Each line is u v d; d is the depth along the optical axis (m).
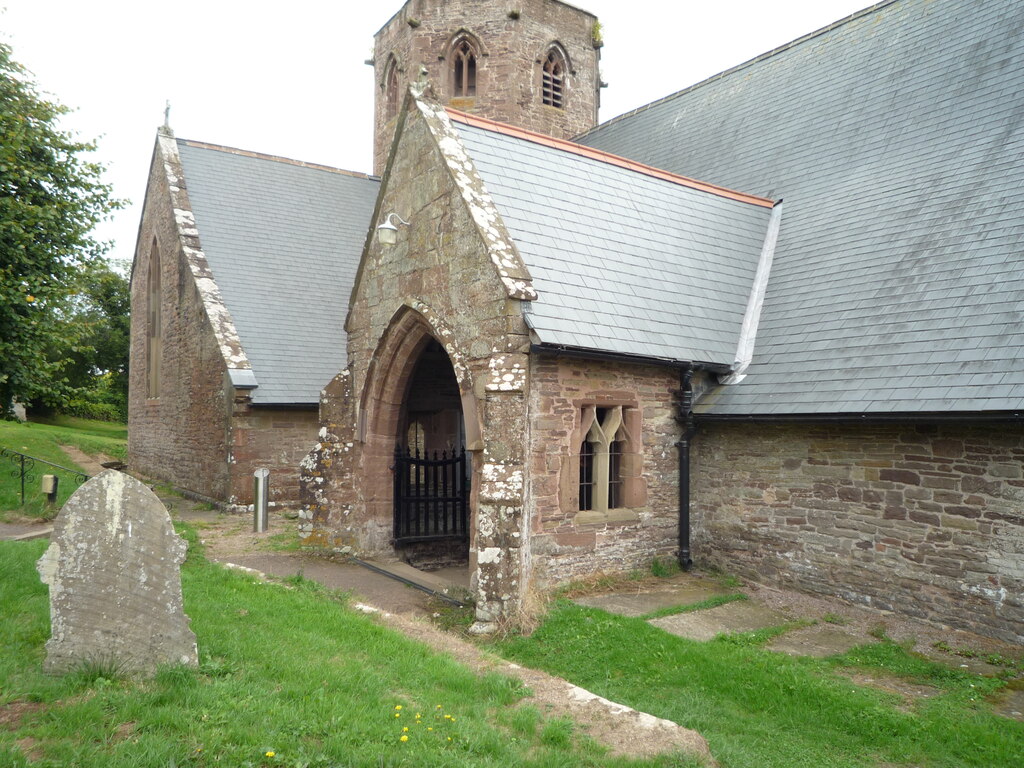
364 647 6.86
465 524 13.34
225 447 17.66
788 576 10.19
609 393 10.27
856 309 10.48
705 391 11.25
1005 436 8.07
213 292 18.94
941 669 7.39
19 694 4.85
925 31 14.08
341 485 12.68
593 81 24.47
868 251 11.27
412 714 5.26
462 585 10.69
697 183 13.87
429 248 10.52
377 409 12.25
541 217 10.66
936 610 8.64
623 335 9.91
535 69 23.00
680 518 11.21
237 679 5.45
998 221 9.81
